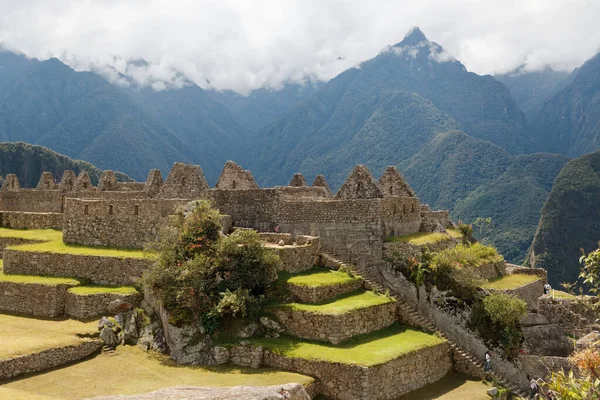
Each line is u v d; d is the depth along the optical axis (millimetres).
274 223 42094
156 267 31391
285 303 31938
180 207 35000
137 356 28609
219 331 29484
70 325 30438
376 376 26312
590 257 19000
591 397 14430
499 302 37094
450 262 38438
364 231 39531
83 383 24359
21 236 43438
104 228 38688
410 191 48125
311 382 25891
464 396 29516
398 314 35562
